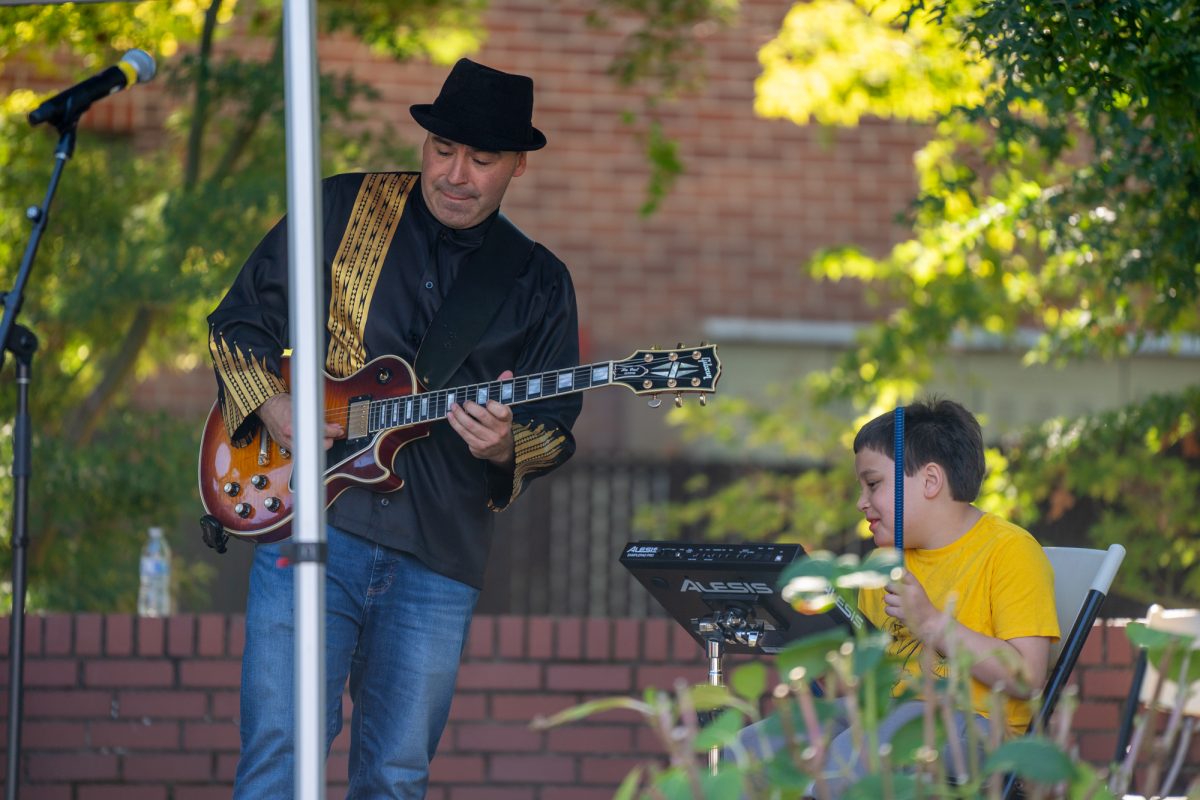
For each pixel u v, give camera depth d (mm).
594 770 10617
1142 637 4230
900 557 4195
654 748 10633
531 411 7609
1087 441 14273
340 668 7375
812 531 16172
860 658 4098
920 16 12438
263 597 7410
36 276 14273
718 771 4180
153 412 14953
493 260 7699
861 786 3994
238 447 7699
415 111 7621
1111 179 11000
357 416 7430
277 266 7734
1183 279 10906
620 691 10680
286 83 5762
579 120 22047
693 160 22188
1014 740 4043
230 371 7566
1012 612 7051
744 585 6785
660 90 21906
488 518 7676
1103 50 8078
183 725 10633
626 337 22078
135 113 18203
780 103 15609
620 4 17406
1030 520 14492
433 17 16672
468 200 7508
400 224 7707
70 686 10609
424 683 7430
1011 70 8219
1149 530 14398
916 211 13203
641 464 20250
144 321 14695
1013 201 12555
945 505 7371
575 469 20234
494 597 20031
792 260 22219
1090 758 10492
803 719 4281
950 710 4266
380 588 7441
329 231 7676
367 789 7453
